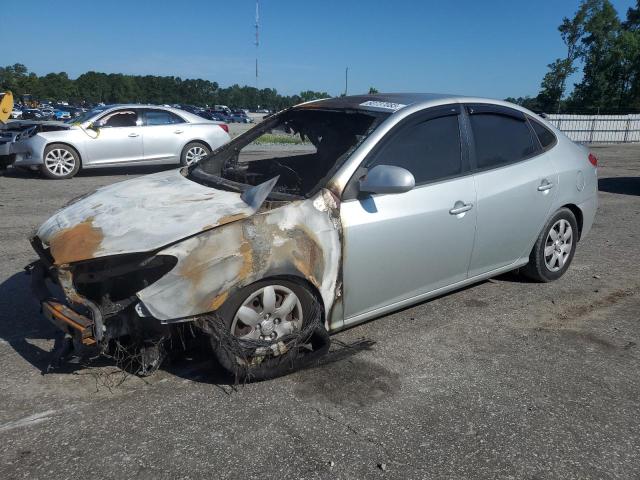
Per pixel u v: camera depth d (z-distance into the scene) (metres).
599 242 6.95
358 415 3.07
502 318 4.43
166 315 2.90
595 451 2.81
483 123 4.41
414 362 3.68
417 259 3.87
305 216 3.33
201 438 2.83
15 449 2.73
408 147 3.88
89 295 3.11
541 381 3.48
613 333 4.20
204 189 3.70
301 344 3.38
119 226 3.15
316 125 4.11
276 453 2.73
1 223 7.35
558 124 26.34
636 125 28.11
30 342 3.86
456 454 2.77
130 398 3.18
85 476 2.55
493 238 4.38
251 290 3.15
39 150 11.38
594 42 56.12
